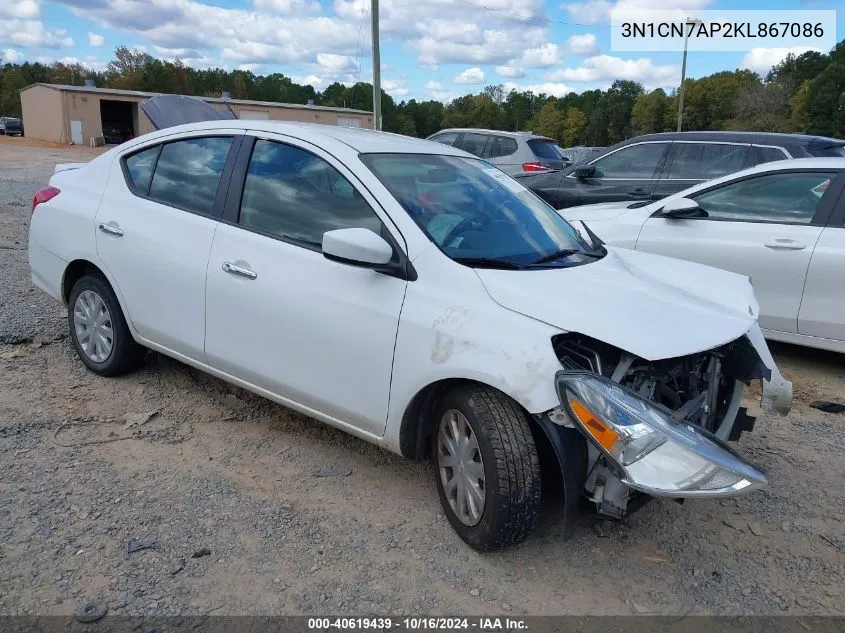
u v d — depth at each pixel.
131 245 4.08
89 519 3.02
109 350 4.42
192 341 3.86
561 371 2.61
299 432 3.99
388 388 3.08
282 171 3.62
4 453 3.51
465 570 2.86
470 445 2.90
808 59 79.44
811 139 7.12
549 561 2.95
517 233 3.46
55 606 2.50
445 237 3.19
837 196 5.18
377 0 19.91
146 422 3.97
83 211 4.40
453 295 2.94
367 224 3.26
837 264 5.02
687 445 2.51
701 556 3.04
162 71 90.81
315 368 3.33
